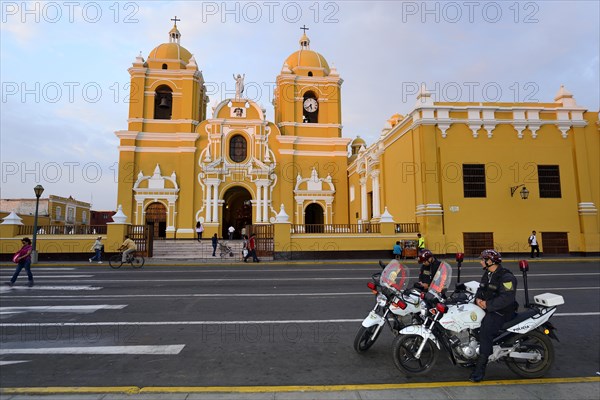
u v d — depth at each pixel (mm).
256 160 33656
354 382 4832
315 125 35625
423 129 22094
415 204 22797
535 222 22250
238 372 5133
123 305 9312
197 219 32344
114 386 4633
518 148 22641
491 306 4852
